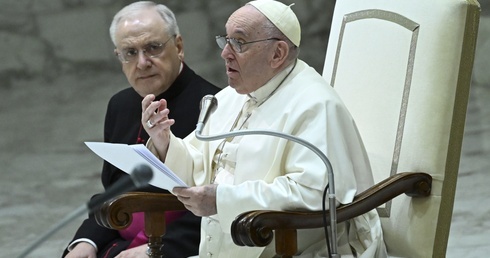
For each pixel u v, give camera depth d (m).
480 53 34.25
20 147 31.56
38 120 35.00
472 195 23.56
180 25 40.78
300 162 11.87
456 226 21.34
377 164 12.88
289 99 12.59
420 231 12.28
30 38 40.91
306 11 40.69
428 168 12.23
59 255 21.00
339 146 12.00
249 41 12.50
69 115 35.59
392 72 12.95
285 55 12.59
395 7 13.15
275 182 11.77
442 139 12.23
